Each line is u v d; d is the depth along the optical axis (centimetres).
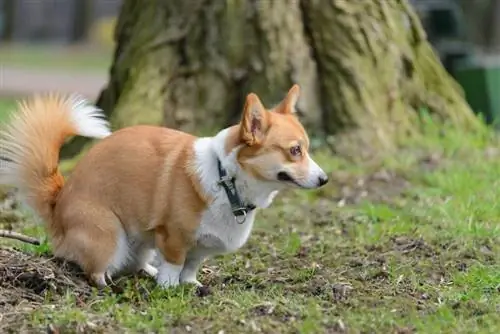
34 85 3325
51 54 5072
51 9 6506
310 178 881
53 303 873
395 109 1545
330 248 1098
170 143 920
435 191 1324
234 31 1512
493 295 933
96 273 914
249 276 991
